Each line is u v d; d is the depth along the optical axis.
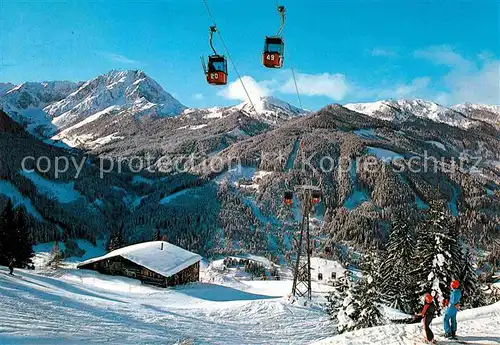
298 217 158.88
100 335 18.88
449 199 176.75
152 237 138.75
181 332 23.95
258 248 133.12
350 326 25.88
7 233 60.66
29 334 16.36
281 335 28.14
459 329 16.83
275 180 176.50
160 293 46.28
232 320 30.88
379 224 146.38
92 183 179.62
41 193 147.62
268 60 18.80
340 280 31.64
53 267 63.66
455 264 33.28
